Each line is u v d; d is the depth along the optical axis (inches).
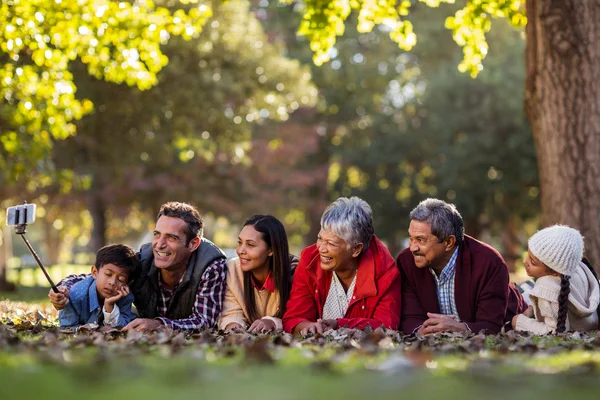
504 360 164.7
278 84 833.5
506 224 1334.9
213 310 264.8
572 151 365.7
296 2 1323.8
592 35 364.5
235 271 270.5
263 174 1213.7
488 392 124.0
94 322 255.0
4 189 927.7
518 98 1115.3
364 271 257.3
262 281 270.5
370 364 156.4
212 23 788.6
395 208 1363.2
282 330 261.7
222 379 135.8
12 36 442.3
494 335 243.9
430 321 249.4
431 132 1280.8
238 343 199.9
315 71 1307.8
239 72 807.1
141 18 468.1
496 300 259.0
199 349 181.0
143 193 1152.2
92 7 458.6
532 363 161.3
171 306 264.8
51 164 628.1
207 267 263.3
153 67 475.2
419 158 1363.2
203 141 826.8
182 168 1098.7
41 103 526.9
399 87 1384.1
